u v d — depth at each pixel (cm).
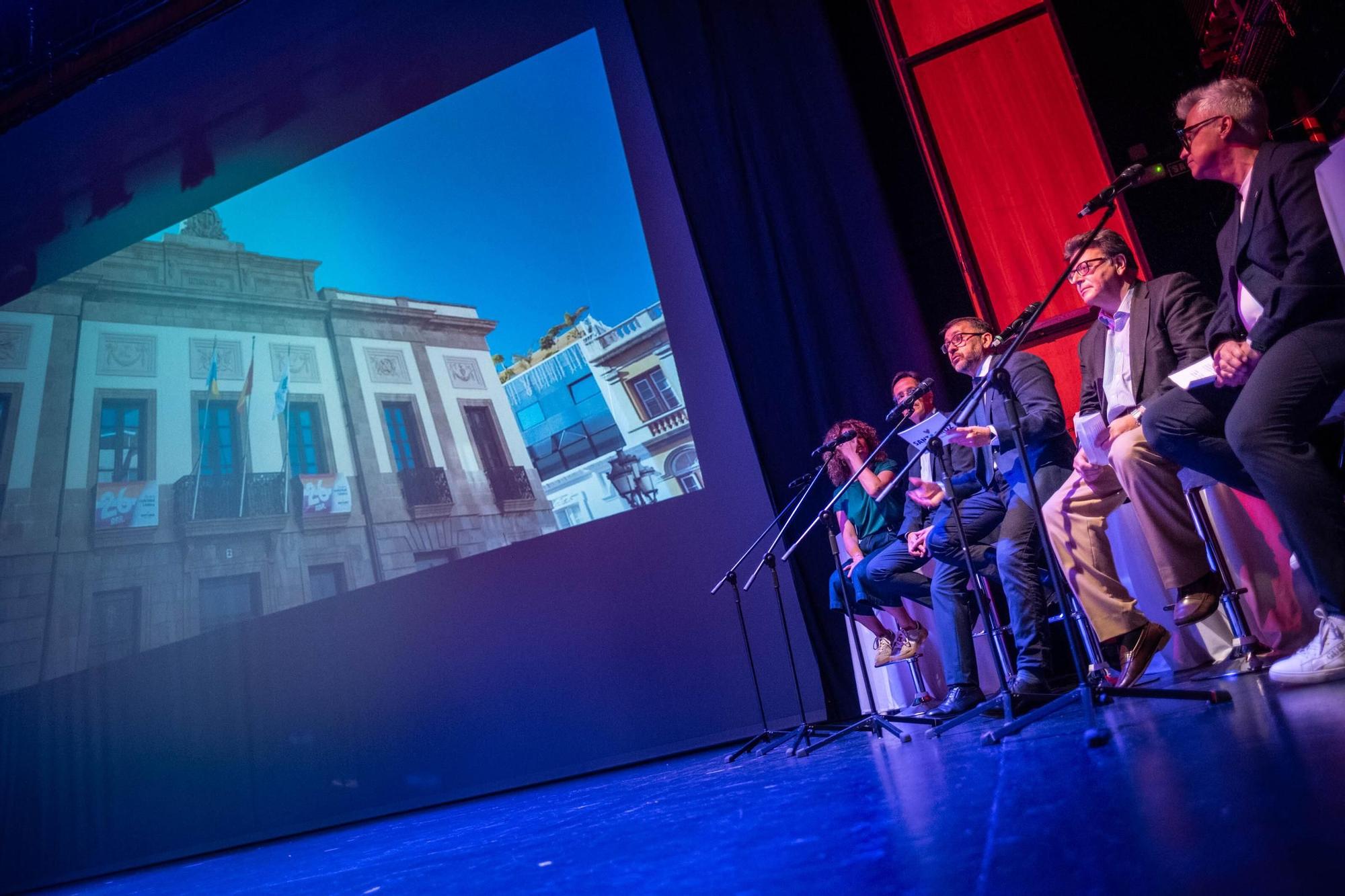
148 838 492
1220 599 202
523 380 473
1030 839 84
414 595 447
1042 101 355
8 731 540
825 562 363
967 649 248
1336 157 154
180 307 590
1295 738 105
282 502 553
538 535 461
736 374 381
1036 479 224
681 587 402
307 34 444
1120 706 182
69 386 611
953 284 363
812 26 392
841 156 379
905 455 349
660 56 412
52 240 553
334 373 539
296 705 466
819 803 142
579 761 404
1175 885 60
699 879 101
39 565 595
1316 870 56
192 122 486
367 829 375
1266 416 156
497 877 147
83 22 447
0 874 521
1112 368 218
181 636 573
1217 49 316
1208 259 327
